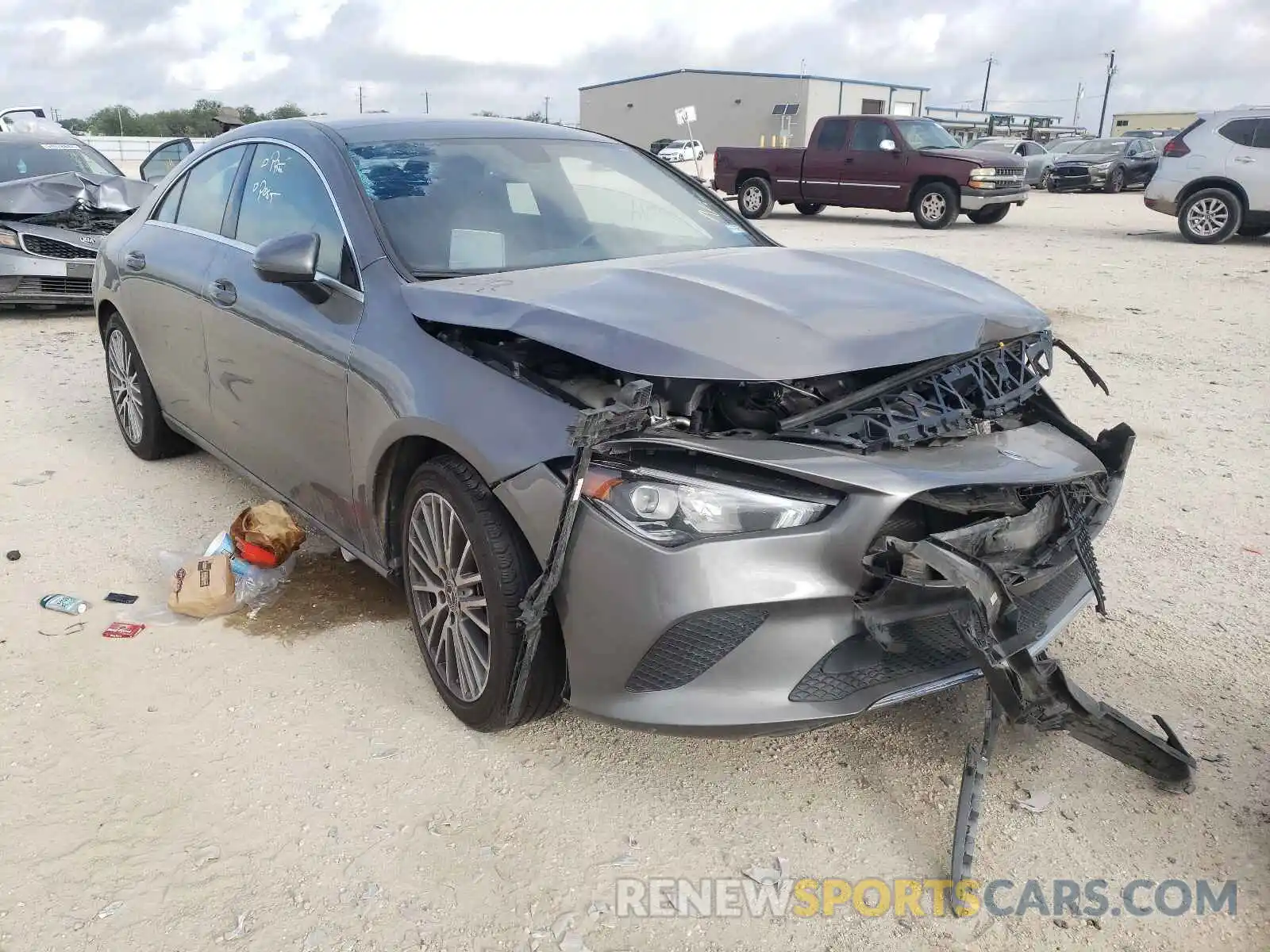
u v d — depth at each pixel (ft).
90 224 30.40
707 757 9.20
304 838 8.12
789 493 7.48
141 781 8.77
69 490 15.56
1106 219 64.08
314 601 12.06
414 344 9.46
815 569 7.47
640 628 7.57
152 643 11.06
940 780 8.87
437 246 10.56
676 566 7.41
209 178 14.26
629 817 8.42
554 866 7.87
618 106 230.07
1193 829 8.28
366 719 9.71
